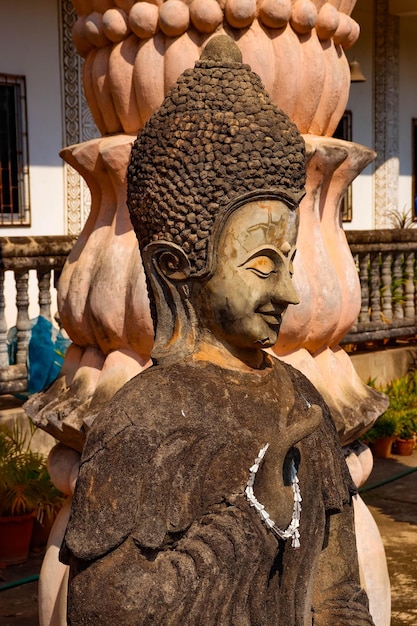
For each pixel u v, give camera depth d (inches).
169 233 71.2
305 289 114.5
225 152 70.2
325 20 117.2
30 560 192.5
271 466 67.7
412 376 320.2
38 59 369.1
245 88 73.1
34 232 374.3
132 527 64.4
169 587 63.8
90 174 118.6
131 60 115.2
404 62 542.3
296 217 73.0
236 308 70.0
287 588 71.3
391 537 209.3
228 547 65.5
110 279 113.3
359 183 524.1
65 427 113.1
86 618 63.5
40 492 192.5
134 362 114.9
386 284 327.3
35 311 346.6
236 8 109.7
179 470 66.4
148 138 73.1
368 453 127.4
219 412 68.6
